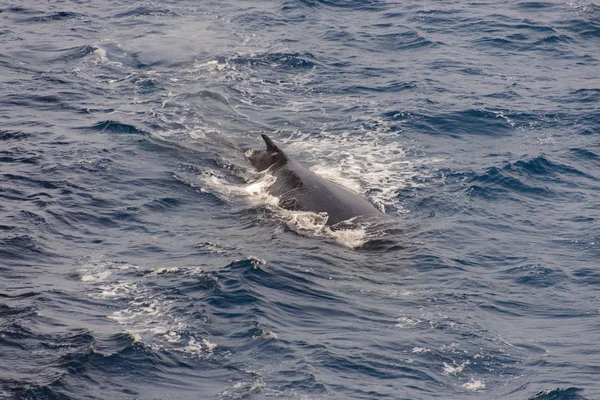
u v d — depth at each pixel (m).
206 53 77.31
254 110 65.00
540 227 48.19
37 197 47.94
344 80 72.12
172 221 46.81
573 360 34.88
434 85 71.00
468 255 44.59
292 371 32.81
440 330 36.94
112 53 76.69
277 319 36.75
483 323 37.84
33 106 63.19
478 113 64.88
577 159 57.56
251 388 31.66
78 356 32.81
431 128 62.22
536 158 56.72
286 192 49.75
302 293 39.41
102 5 93.06
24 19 86.62
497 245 45.88
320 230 45.94
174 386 31.69
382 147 58.69
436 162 56.41
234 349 34.19
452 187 52.69
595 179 54.81
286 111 65.12
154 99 65.81
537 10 92.19
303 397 31.31
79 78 69.88
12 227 44.06
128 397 30.89
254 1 95.00
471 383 33.09
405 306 39.06
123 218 46.62
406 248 44.75
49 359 32.66
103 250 42.69
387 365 33.91
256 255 42.62
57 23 85.50
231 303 37.66
